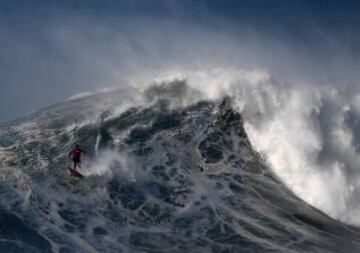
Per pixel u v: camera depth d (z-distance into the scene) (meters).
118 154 77.38
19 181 70.31
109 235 63.53
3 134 80.50
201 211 69.12
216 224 67.12
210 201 71.00
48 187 69.94
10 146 77.44
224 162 78.44
